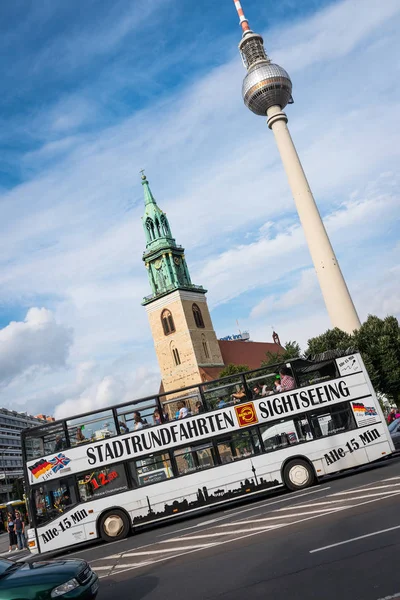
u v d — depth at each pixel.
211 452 20.38
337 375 21.64
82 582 8.45
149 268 102.62
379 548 8.95
